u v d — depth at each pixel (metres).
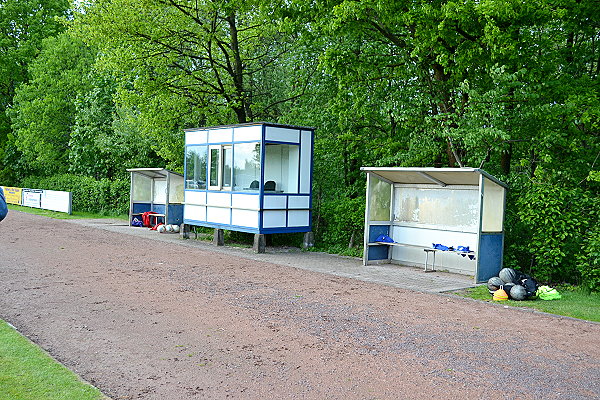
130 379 5.66
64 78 36.38
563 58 14.70
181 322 7.93
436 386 5.65
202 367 6.08
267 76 23.88
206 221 18.12
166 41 20.55
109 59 20.91
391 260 14.89
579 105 13.08
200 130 18.38
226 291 10.23
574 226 11.54
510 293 10.29
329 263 14.36
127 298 9.38
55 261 13.12
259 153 15.94
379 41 15.94
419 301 9.87
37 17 44.03
